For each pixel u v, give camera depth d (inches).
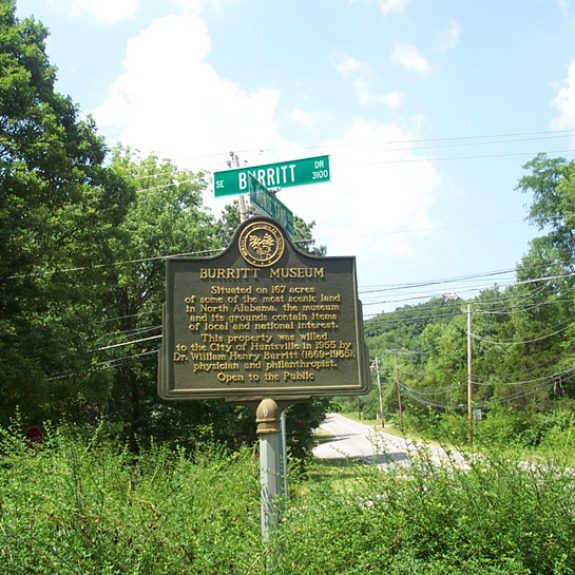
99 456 322.3
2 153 805.9
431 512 240.7
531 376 1920.5
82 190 875.4
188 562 211.6
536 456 266.2
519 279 1961.1
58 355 793.6
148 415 1259.8
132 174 1561.3
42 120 823.7
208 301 295.0
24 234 778.8
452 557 225.6
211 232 1416.1
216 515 256.8
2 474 261.9
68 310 904.3
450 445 315.6
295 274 299.1
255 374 291.7
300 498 262.8
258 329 294.5
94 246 922.7
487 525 234.5
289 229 431.8
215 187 461.1
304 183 448.5
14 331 797.9
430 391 2439.7
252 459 385.1
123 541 212.5
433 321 4030.5
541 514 234.4
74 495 225.6
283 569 212.2
